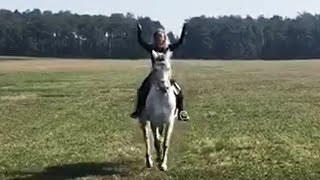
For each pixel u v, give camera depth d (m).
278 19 197.12
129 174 13.73
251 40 188.88
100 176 13.59
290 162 15.16
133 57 174.00
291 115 26.67
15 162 15.44
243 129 21.72
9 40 177.75
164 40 13.27
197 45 184.62
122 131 21.52
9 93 43.19
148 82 13.55
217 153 16.59
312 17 196.38
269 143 18.36
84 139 19.61
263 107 30.81
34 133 21.44
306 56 185.38
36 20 184.00
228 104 32.78
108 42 178.62
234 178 13.20
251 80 59.12
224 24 191.12
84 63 120.88
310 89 45.03
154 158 15.42
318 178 13.23
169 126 13.41
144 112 13.58
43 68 95.81
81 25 180.75
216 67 99.75
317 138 19.31
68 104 34.00
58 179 13.39
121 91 45.03
